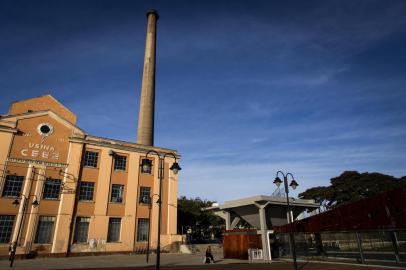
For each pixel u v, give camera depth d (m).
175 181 39.19
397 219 16.30
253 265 22.06
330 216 22.00
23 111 33.25
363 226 18.72
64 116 34.78
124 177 36.12
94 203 33.25
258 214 29.53
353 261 21.72
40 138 32.19
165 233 36.56
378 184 57.28
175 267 21.00
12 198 29.36
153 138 48.84
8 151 30.19
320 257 25.67
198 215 57.88
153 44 56.03
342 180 61.19
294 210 31.20
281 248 29.27
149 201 36.75
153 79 52.88
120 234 34.00
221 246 41.56
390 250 26.83
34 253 28.84
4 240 28.20
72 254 30.64
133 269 19.72
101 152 35.47
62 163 32.62
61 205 31.33
